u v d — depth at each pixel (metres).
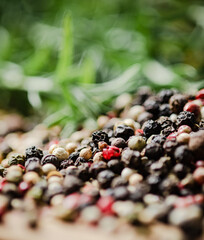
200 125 0.14
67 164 0.14
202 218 0.11
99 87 0.18
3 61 0.22
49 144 0.16
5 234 0.11
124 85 0.19
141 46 0.22
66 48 0.18
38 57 0.20
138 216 0.11
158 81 0.18
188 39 0.22
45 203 0.12
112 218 0.11
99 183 0.13
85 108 0.18
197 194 0.12
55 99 0.20
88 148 0.14
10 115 0.22
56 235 0.11
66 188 0.12
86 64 0.19
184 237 0.11
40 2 0.27
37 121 0.20
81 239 0.11
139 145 0.13
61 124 0.18
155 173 0.13
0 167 0.14
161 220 0.11
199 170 0.12
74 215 0.12
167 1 0.26
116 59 0.21
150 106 0.15
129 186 0.12
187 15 0.24
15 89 0.20
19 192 0.13
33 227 0.12
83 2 0.26
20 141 0.18
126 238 0.11
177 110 0.15
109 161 0.13
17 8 0.26
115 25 0.24
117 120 0.16
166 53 0.23
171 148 0.13
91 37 0.23
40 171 0.13
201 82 0.17
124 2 0.25
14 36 0.25
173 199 0.12
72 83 0.19
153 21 0.23
